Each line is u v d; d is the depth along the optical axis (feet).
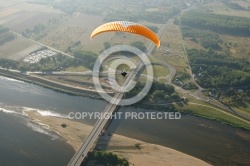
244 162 566.77
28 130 604.90
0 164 526.16
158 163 540.11
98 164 524.93
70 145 567.59
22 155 545.03
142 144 586.45
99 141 580.30
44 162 533.14
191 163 550.36
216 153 583.99
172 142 602.85
